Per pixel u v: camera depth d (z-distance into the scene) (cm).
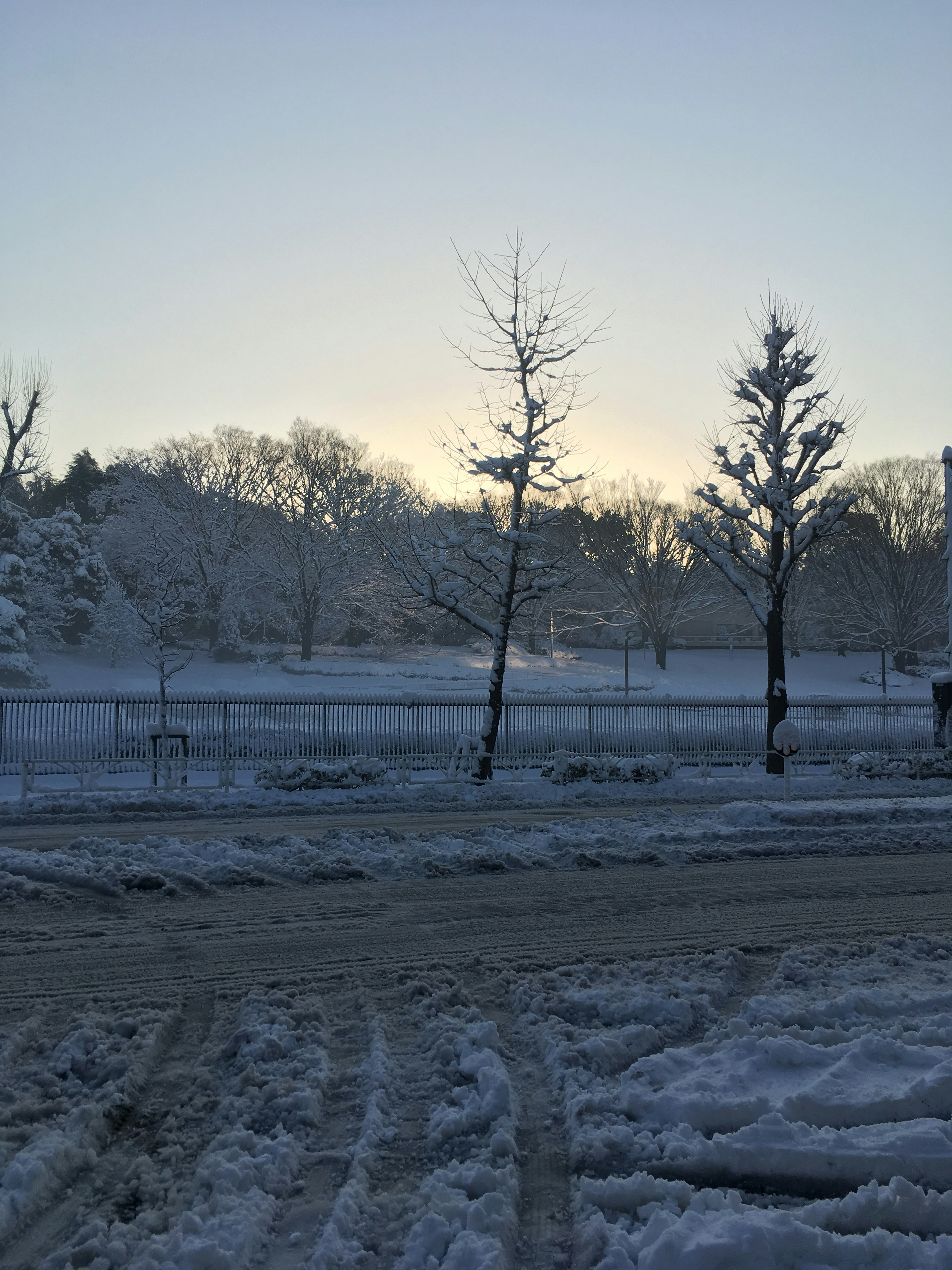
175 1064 617
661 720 2778
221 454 7200
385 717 2519
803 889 1154
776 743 1995
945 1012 723
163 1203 454
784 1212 430
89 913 979
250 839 1341
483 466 2291
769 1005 719
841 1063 596
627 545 7306
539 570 2358
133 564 6956
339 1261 407
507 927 957
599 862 1262
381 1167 491
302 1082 573
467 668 6625
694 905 1065
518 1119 544
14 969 799
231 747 2375
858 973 813
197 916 977
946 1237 411
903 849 1427
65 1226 434
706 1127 528
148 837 1334
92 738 2317
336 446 7488
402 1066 617
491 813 1841
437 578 2444
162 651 2358
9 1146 489
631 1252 410
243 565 7006
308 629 7044
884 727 2947
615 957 861
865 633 7975
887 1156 484
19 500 7338
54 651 6156
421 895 1084
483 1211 434
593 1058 621
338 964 828
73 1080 579
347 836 1391
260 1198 448
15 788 2080
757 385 2586
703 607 7944
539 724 2666
